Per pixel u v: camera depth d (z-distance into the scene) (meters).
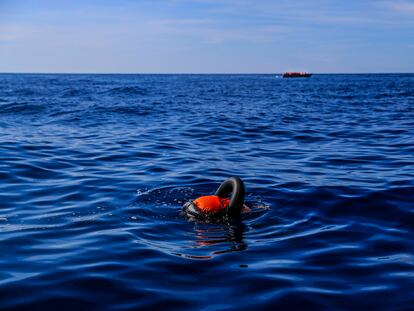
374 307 3.83
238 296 4.01
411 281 4.32
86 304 3.85
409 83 80.62
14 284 4.19
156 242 5.39
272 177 9.03
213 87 62.25
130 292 4.07
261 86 68.19
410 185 8.11
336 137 15.26
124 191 7.81
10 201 7.18
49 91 43.75
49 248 5.16
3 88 49.88
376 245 5.34
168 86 64.44
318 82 92.94
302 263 4.78
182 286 4.20
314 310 3.78
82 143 13.41
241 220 6.28
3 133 15.25
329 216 6.51
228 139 14.76
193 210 6.36
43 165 10.08
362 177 8.96
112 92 43.69
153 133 15.82
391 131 16.45
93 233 5.68
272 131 16.64
